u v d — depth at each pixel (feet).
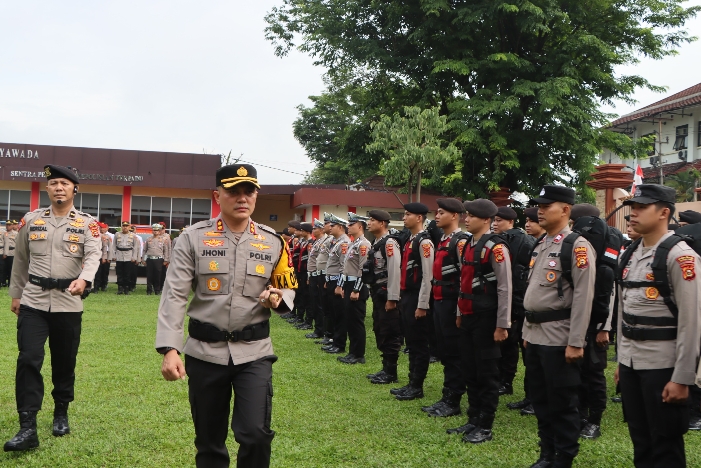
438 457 14.47
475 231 16.53
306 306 36.81
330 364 25.38
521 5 60.44
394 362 22.40
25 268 15.62
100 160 75.51
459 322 16.56
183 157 77.92
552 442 13.76
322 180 128.77
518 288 20.38
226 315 10.64
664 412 10.80
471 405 16.48
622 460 14.48
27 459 13.67
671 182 82.74
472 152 65.16
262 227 11.46
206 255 10.78
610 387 21.91
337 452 14.60
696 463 14.29
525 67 64.03
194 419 10.77
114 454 14.16
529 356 13.96
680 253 10.77
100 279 53.67
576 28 68.49
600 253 16.30
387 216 24.70
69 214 15.85
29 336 14.70
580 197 70.44
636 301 11.32
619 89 66.08
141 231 76.18
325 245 32.09
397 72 70.49
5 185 75.00
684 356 10.40
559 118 62.13
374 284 23.06
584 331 12.86
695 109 91.04
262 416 10.23
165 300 10.53
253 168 11.14
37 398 14.57
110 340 28.91
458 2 65.31
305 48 71.36
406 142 55.36
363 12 69.51
